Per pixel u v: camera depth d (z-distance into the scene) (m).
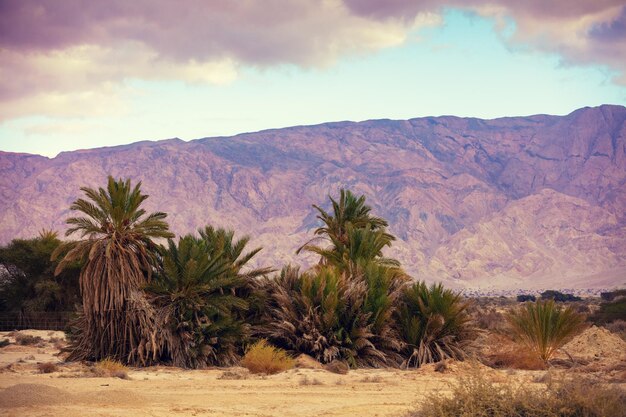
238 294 33.66
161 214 32.31
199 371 28.64
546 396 13.45
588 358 31.81
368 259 39.72
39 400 16.62
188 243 31.59
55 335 51.97
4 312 62.19
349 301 32.41
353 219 45.72
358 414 16.17
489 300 160.88
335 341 31.39
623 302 73.44
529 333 31.23
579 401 12.92
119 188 31.16
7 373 26.03
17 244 63.56
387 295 33.28
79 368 28.39
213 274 31.72
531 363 29.73
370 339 32.19
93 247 30.03
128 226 31.45
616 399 13.05
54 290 60.84
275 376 25.98
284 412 16.56
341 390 21.08
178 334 30.42
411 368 30.95
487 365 30.48
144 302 30.02
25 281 63.69
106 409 16.03
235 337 31.00
